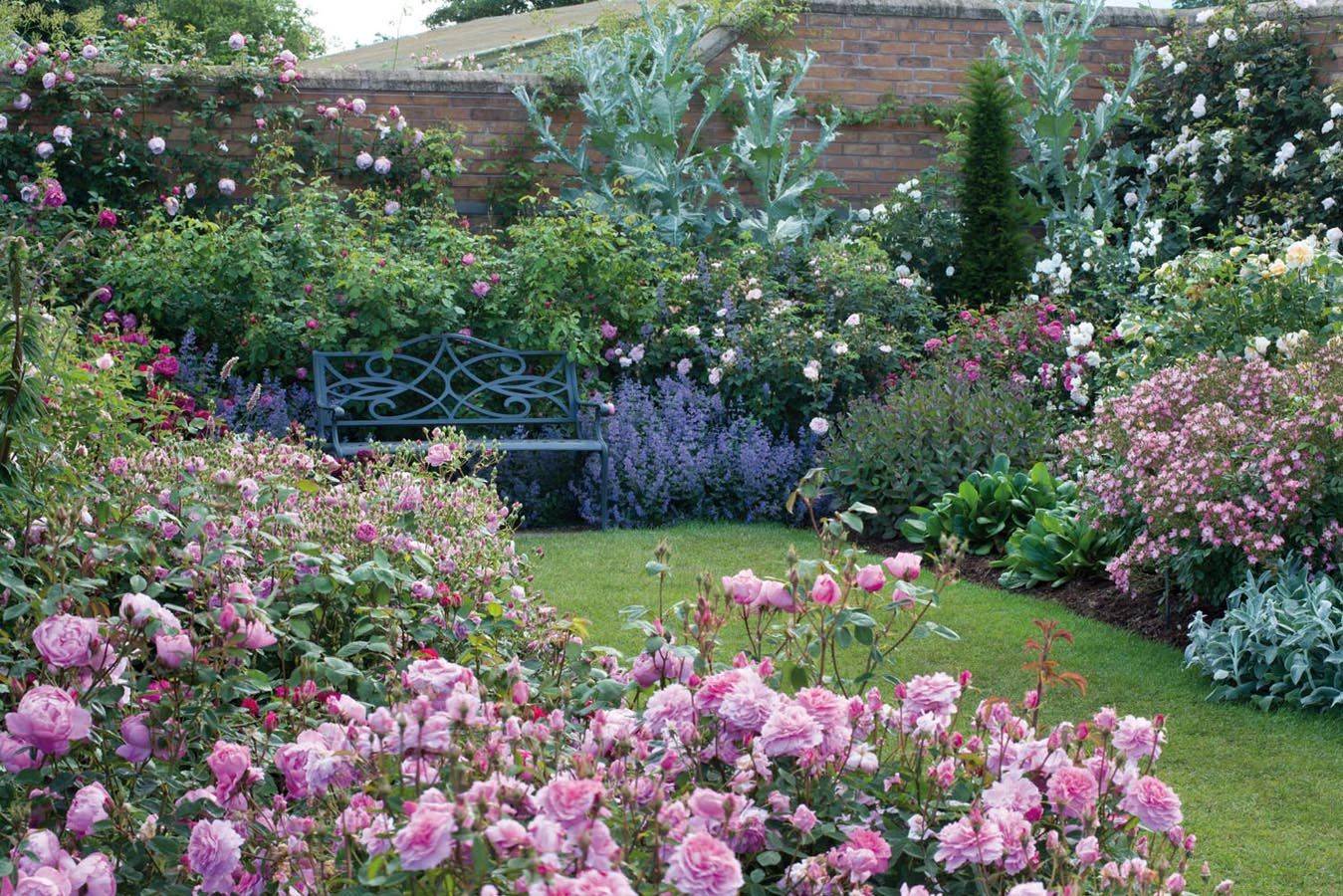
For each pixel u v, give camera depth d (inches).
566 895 52.8
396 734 69.9
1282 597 170.9
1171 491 182.5
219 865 70.7
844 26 392.2
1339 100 346.3
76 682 79.6
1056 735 81.7
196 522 109.0
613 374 323.6
